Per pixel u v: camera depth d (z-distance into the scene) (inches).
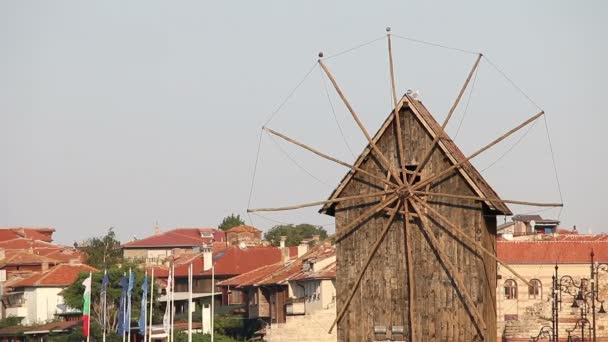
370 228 2930.6
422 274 2881.4
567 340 4768.7
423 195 2891.2
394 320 2893.7
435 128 2888.8
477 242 2847.0
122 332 5787.4
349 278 2935.5
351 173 2940.5
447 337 2849.4
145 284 5521.7
